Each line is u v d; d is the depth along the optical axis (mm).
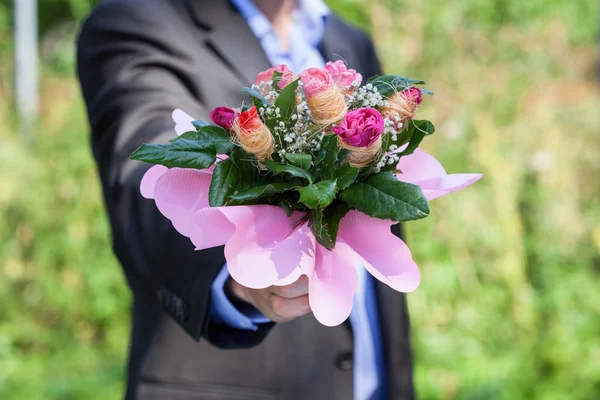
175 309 1347
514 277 3264
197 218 1195
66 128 3801
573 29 5242
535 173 3436
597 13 5488
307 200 1176
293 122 1237
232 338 1367
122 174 1417
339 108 1218
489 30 4246
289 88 1228
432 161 1315
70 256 3498
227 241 1195
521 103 3865
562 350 3000
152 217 1384
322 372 1573
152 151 1213
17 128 4137
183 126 1312
